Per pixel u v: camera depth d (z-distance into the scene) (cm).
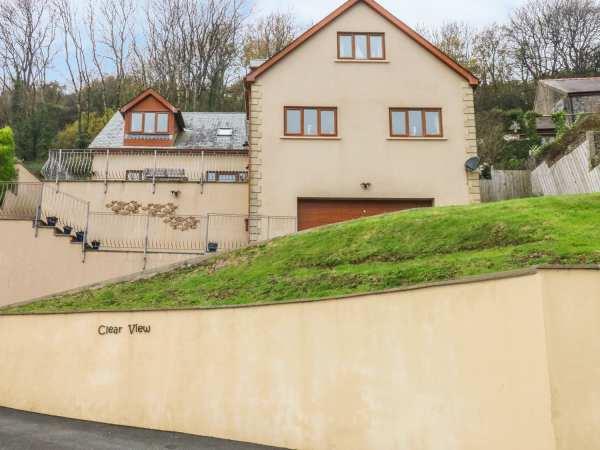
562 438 543
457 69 2092
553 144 2580
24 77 5234
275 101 2053
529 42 6144
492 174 2823
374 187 2005
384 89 2078
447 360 668
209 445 839
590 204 1324
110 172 2481
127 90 5169
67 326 1092
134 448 819
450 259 1137
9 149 2194
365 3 2138
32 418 1020
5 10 5222
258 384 870
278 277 1307
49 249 1711
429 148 2039
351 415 764
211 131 2902
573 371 561
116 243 1961
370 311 765
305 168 2009
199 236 2020
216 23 5275
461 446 638
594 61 5994
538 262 972
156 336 998
